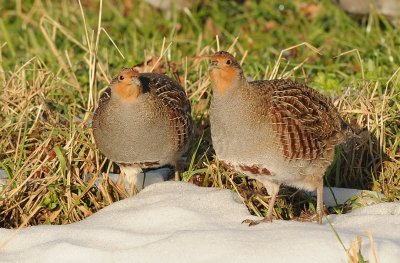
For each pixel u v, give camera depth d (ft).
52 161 38.01
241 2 66.59
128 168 37.83
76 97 46.24
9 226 36.40
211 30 62.03
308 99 34.55
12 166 38.42
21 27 64.49
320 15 61.62
